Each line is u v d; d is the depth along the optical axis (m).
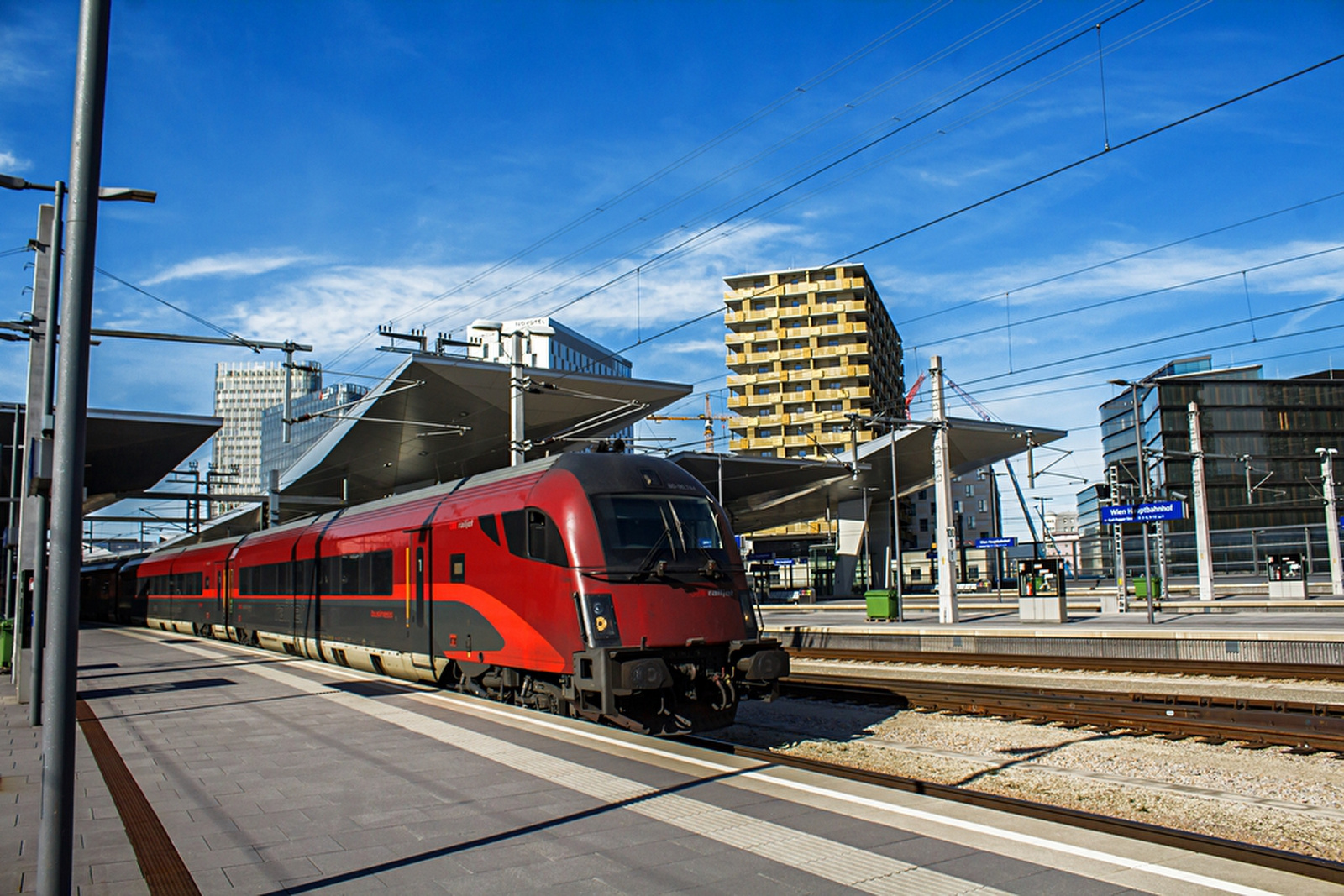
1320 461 77.94
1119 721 13.54
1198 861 6.65
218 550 29.97
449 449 44.81
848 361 96.56
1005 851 6.85
